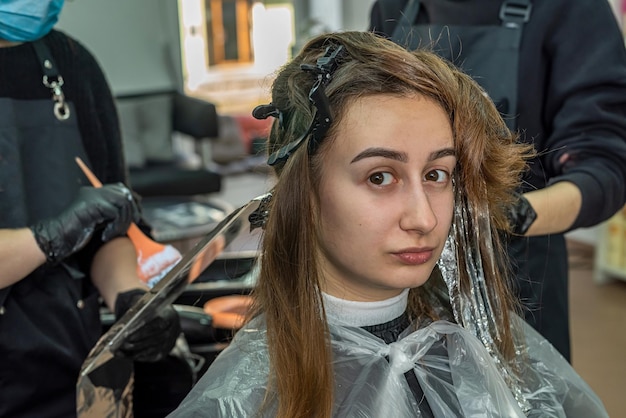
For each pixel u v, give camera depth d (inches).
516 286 37.8
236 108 156.4
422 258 27.2
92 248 43.0
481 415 30.2
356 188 26.6
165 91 131.3
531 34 42.1
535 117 43.1
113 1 128.7
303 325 28.1
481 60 42.7
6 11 38.0
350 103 26.5
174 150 136.3
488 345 32.3
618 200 41.1
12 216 38.2
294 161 27.4
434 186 27.7
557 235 43.7
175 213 99.1
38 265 36.8
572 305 104.8
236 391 28.9
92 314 40.8
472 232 31.0
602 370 86.2
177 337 38.3
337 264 28.6
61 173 40.2
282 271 28.5
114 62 130.9
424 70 27.1
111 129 44.1
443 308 33.3
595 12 41.1
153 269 41.7
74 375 39.3
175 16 133.8
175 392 42.7
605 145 40.5
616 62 40.9
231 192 147.1
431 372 30.9
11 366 37.4
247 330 30.8
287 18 155.1
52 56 41.0
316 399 27.8
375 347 29.6
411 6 47.1
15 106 39.0
